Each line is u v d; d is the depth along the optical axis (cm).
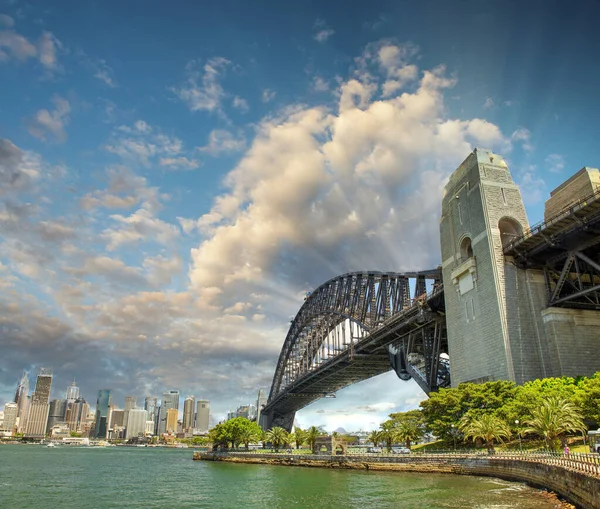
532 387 6469
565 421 5556
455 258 8681
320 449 11588
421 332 10169
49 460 16212
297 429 13862
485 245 7850
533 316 7400
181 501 6059
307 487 6862
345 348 13475
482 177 8181
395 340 11044
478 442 7194
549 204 8256
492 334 7450
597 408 5469
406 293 11331
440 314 9562
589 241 6719
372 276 12431
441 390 7650
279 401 19925
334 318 14700
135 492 7112
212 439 17338
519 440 6500
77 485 8194
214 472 10625
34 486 8012
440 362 9925
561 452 5356
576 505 3700
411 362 10519
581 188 7544
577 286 7606
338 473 8700
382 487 6153
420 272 11156
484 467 6300
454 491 5203
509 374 7025
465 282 8275
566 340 7150
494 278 7525
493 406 6681
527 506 3984
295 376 18125
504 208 8019
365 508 4669
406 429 9638
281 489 6831
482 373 7594
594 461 3806
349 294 13800
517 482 5447
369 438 10881
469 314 8075
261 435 16212
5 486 7944
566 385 6359
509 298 7425
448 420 7306
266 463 12544
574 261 7088
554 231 6925
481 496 4725
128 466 13438
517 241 7569
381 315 11631
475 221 8181
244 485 7594
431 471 7338
